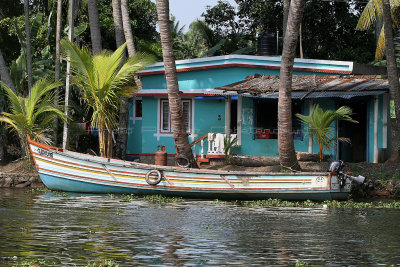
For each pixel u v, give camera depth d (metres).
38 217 15.97
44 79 26.02
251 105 27.19
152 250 12.04
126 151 30.62
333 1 38.19
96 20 28.34
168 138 28.50
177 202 19.75
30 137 25.73
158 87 29.02
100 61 23.38
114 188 21.38
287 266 10.92
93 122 24.08
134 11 42.53
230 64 27.31
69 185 21.77
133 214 16.75
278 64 27.23
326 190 19.98
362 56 38.00
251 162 24.78
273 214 17.20
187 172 20.75
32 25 33.38
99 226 14.66
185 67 28.11
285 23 33.34
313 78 26.19
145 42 40.34
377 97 25.64
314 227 14.98
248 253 11.91
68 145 26.33
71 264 10.81
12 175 24.58
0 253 11.60
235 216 16.70
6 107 29.41
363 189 21.94
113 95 24.28
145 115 28.98
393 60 24.02
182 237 13.43
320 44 40.00
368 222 15.86
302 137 26.53
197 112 27.97
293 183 20.17
